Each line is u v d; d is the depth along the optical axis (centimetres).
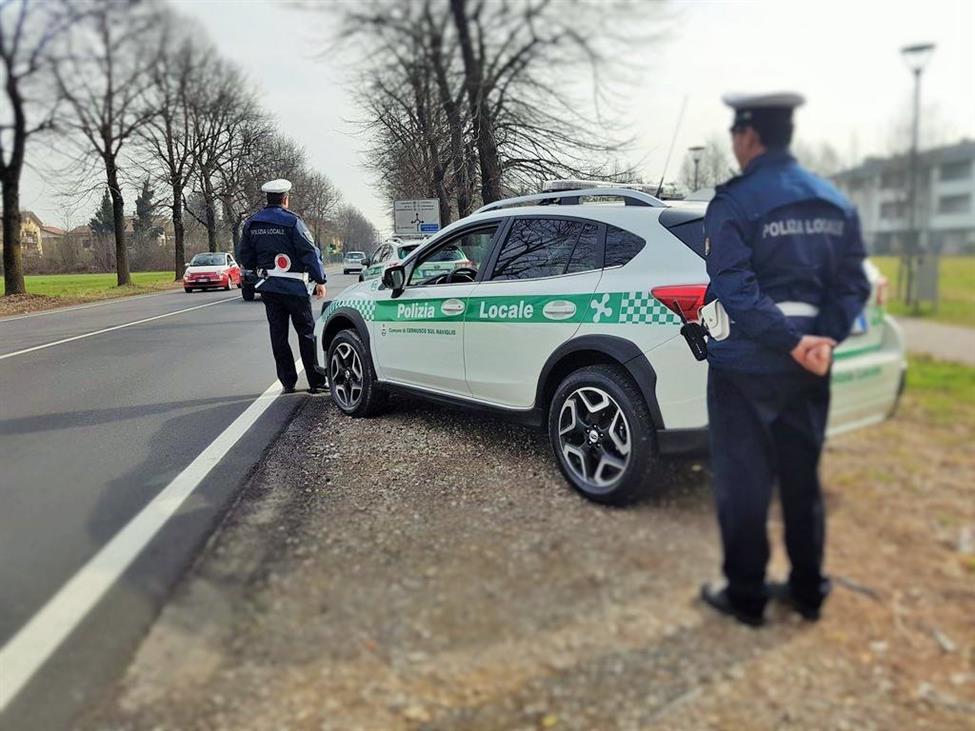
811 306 187
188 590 248
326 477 374
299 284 593
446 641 207
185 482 374
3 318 1495
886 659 176
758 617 199
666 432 286
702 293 273
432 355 425
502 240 387
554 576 236
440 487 346
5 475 391
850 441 192
